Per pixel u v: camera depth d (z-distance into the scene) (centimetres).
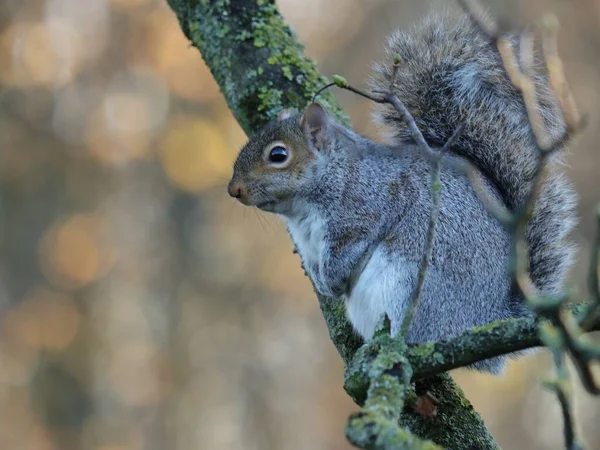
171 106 2127
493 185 581
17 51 2134
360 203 583
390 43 639
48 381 2100
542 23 362
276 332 2108
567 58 1855
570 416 340
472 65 606
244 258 2133
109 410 2097
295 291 2062
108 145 2173
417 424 515
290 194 604
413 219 560
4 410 2041
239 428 2072
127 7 2117
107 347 2148
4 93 2194
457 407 521
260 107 645
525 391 1711
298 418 2036
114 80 2162
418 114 614
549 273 564
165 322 2184
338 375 2031
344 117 653
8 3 2131
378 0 2080
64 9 2144
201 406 2097
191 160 2047
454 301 541
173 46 2091
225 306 2144
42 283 2183
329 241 591
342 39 2077
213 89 2066
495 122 591
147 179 2256
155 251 2234
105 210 2238
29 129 2200
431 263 544
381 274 555
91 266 2188
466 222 549
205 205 2212
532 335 420
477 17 398
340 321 584
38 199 2220
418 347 432
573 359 351
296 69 653
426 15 641
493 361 551
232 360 2112
